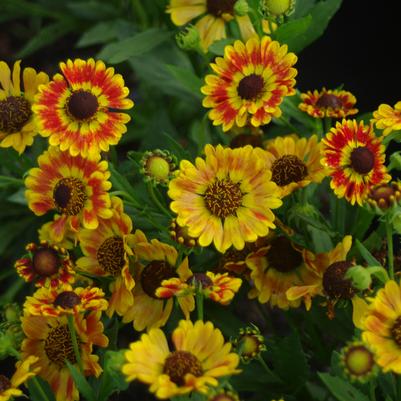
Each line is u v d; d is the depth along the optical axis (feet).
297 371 2.97
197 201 2.87
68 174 2.95
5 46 5.01
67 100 2.97
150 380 2.58
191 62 3.63
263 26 3.28
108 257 2.97
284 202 3.01
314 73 4.35
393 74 4.31
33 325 2.93
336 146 2.87
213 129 3.75
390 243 2.79
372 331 2.66
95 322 2.87
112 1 4.30
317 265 2.92
